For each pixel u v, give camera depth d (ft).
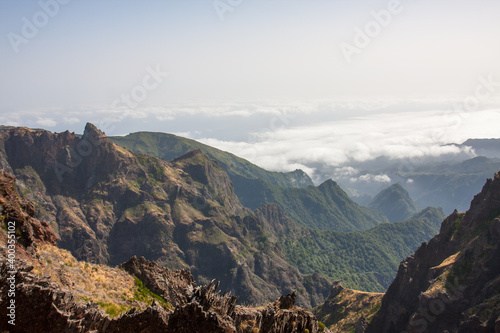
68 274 237.66
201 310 190.39
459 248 563.48
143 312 189.26
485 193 585.63
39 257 233.55
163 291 282.56
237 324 215.31
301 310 231.91
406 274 606.14
